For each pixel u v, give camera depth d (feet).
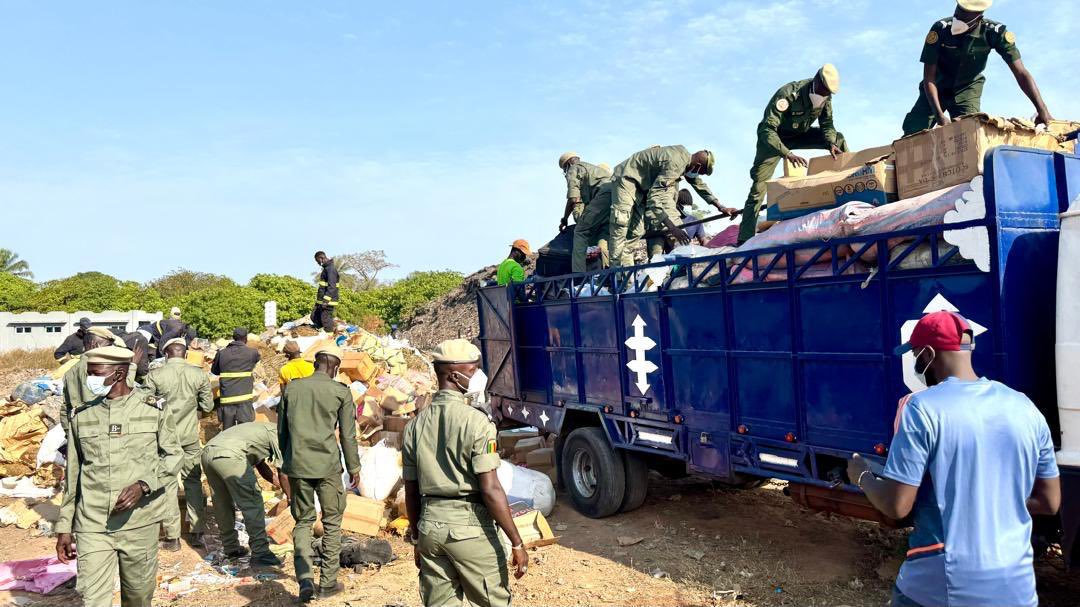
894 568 18.79
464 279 127.34
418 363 63.77
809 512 24.39
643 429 23.48
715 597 17.78
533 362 29.68
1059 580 17.17
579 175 34.47
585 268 32.89
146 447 14.92
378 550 22.15
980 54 21.35
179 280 194.80
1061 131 18.90
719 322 20.22
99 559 14.39
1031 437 8.61
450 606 12.41
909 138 16.87
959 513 8.42
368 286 221.46
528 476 26.11
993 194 13.79
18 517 27.17
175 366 24.29
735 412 19.86
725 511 25.14
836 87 23.76
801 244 17.38
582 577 19.69
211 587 20.18
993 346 13.78
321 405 19.02
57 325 119.55
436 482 12.17
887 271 15.67
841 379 16.79
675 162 28.30
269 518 26.71
